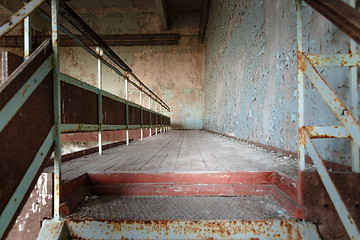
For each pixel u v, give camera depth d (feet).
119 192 3.74
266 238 2.75
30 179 2.49
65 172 3.81
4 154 2.11
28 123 2.46
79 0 31.65
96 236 2.80
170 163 4.76
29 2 2.51
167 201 3.49
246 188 3.72
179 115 33.94
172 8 31.89
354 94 3.03
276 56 6.40
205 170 3.88
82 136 15.01
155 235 2.78
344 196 2.84
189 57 33.76
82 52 33.71
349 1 3.05
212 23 23.56
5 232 2.12
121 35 33.42
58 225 2.82
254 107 8.59
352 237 2.33
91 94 5.57
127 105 9.48
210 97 25.31
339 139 3.68
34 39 33.09
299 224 2.78
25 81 2.42
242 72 10.60
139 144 9.87
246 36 9.84
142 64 33.86
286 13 5.73
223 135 16.33
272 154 6.07
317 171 2.75
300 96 2.87
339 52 3.70
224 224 2.77
